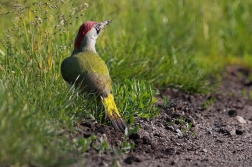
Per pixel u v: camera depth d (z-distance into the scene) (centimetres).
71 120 979
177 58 1603
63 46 1222
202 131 1197
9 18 1480
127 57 1421
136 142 1030
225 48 1967
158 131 1131
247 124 1289
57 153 861
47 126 903
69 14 1327
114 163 893
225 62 1898
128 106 1139
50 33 1241
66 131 970
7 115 852
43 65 1152
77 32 1238
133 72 1378
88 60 1110
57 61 1212
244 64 1892
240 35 1991
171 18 1859
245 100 1496
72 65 1102
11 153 798
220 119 1301
